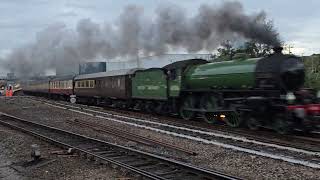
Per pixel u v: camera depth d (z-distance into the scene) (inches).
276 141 573.6
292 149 511.5
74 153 515.2
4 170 438.0
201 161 469.7
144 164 439.8
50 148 558.6
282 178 381.1
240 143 569.9
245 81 721.6
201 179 374.9
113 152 515.8
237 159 468.4
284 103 645.3
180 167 409.7
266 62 682.2
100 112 1143.6
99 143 576.7
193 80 880.9
